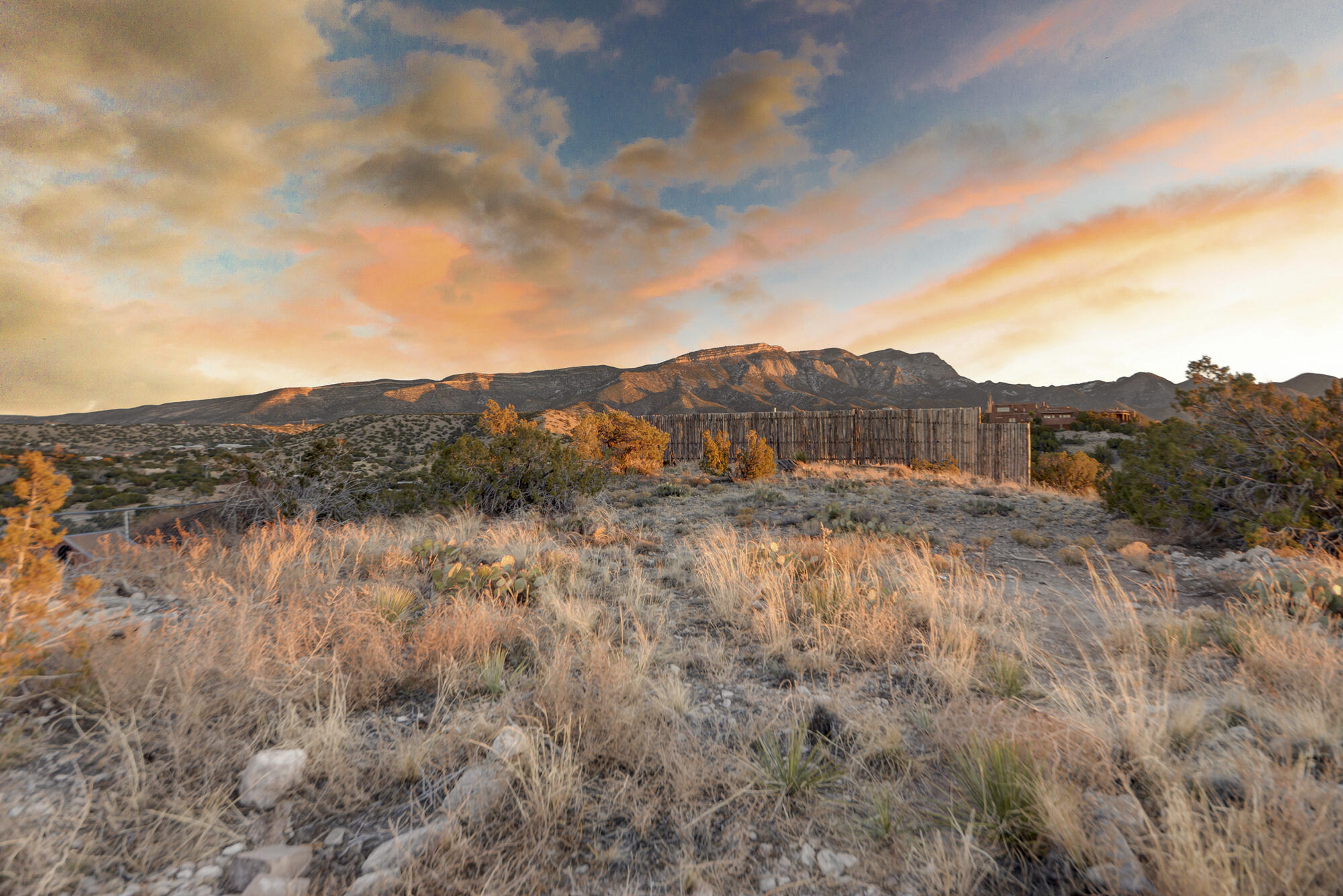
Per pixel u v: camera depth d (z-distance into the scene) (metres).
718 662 4.10
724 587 5.70
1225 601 5.83
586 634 4.39
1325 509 7.71
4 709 2.98
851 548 7.60
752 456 19.69
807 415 27.08
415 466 13.17
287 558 6.43
